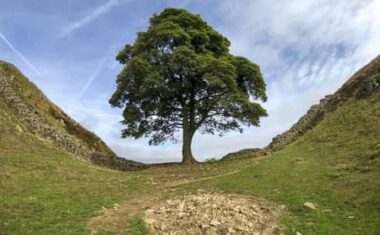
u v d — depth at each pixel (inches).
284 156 1211.9
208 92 1549.0
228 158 1551.4
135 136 1592.0
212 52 1596.9
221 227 716.7
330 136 1258.0
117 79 1499.8
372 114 1251.2
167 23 1526.8
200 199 858.1
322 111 1590.8
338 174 953.5
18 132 1309.1
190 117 1560.0
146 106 1504.7
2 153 1134.4
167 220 754.8
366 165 954.7
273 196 879.1
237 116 1534.2
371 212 745.6
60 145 1384.1
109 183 1051.9
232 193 935.0
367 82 1441.9
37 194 884.6
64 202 843.4
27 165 1082.7
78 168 1171.3
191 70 1449.3
